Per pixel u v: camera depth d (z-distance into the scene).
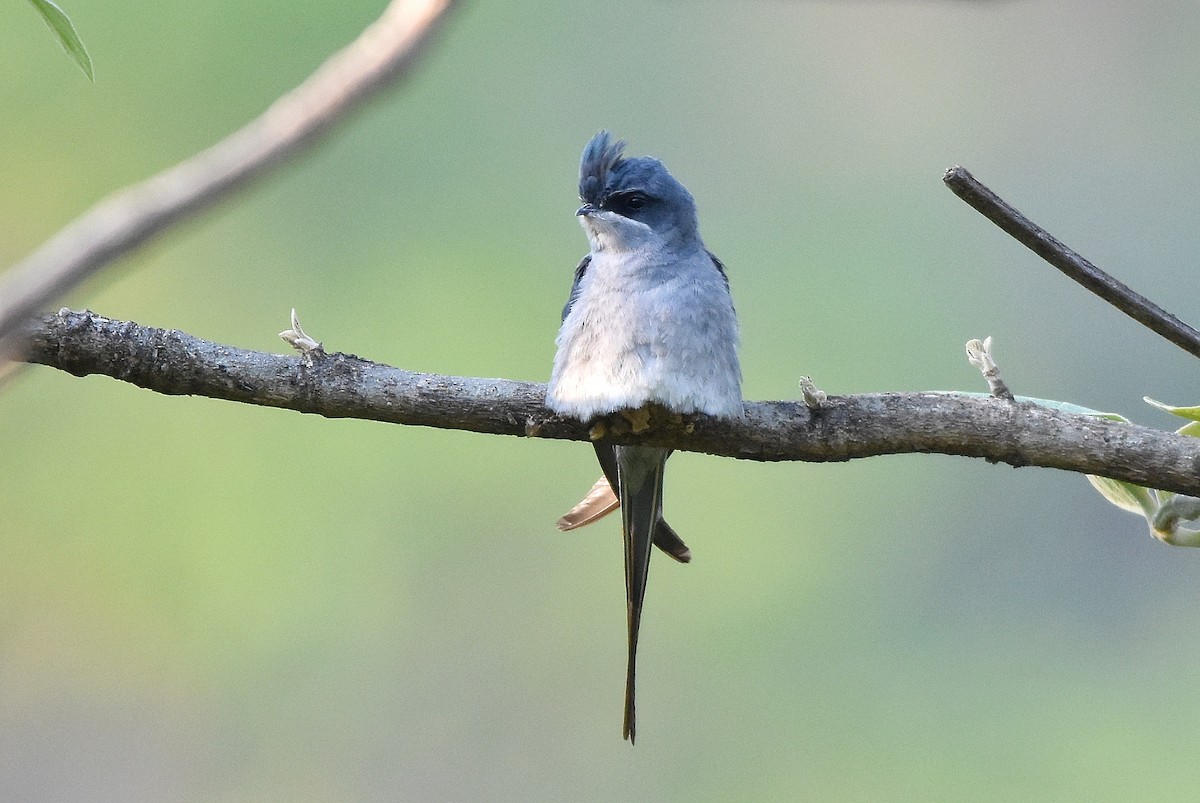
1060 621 15.66
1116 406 16.50
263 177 4.58
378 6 14.72
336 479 14.69
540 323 15.40
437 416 6.00
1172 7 17.53
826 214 16.84
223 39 14.55
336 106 4.80
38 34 14.21
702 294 6.48
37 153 14.18
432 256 15.43
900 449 6.00
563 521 7.02
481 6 15.97
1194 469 5.68
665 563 15.49
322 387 5.88
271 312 15.08
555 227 15.80
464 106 15.87
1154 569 15.69
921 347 16.47
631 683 6.75
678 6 16.58
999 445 5.87
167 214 4.25
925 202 16.94
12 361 3.86
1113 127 17.50
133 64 14.43
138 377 5.78
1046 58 17.88
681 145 16.67
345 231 15.41
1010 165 17.67
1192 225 17.52
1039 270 16.86
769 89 16.94
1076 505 15.85
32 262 3.99
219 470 14.54
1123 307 5.11
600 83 16.30
